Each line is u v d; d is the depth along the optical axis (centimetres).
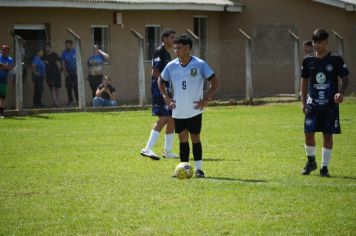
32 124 4788
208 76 2711
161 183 2589
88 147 3653
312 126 2742
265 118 5112
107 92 5806
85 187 2541
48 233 1942
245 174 2791
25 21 6088
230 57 7575
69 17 6394
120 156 3325
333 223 1997
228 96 7244
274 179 2670
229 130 4369
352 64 7181
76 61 5634
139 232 1931
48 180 2698
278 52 7444
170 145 3288
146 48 7038
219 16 7712
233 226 1972
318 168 2961
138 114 5459
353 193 2375
